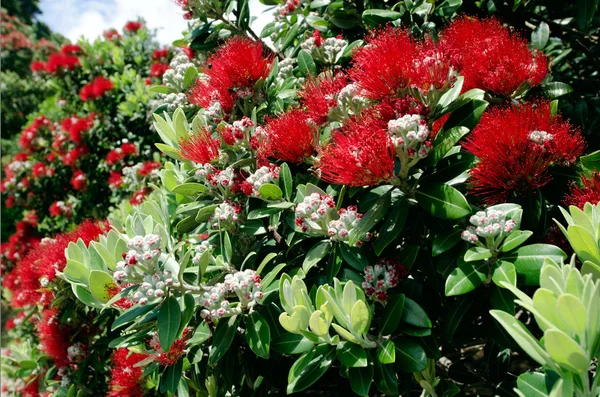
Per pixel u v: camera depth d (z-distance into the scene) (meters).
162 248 2.29
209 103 2.76
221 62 2.74
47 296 3.44
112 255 2.29
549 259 1.60
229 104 2.73
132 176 6.34
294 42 3.49
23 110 15.98
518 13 3.49
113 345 2.28
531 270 1.79
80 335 3.69
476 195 2.13
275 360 2.53
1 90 15.72
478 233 1.82
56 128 8.01
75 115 7.84
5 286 6.26
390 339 2.01
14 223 11.31
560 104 2.83
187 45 3.88
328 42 2.97
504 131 1.97
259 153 2.43
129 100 6.83
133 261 1.93
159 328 1.94
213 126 2.83
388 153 1.93
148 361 2.34
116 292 2.20
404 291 2.16
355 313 1.81
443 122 2.16
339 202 2.18
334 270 2.14
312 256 2.18
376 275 2.05
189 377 2.80
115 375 3.04
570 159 2.10
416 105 1.97
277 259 2.49
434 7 3.01
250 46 2.78
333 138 2.29
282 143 2.30
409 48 2.06
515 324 1.50
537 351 1.44
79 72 7.90
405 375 2.37
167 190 2.97
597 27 3.45
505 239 1.87
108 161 7.04
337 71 2.98
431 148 1.96
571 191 2.14
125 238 2.41
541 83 2.64
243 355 2.56
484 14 3.32
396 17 2.92
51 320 3.67
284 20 3.45
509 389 2.31
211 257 2.38
